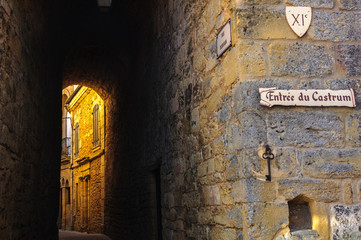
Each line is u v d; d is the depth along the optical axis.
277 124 3.09
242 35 3.18
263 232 2.93
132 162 8.71
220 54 3.54
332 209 3.02
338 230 3.00
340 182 3.07
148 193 7.16
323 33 3.26
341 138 3.13
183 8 4.86
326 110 3.16
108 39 9.52
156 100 6.44
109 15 9.02
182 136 4.89
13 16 4.43
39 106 6.09
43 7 6.33
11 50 4.34
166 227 5.61
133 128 8.61
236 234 3.18
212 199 3.80
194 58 4.40
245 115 3.08
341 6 3.32
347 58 3.25
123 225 9.87
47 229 6.91
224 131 3.50
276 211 2.97
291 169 3.04
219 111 3.63
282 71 3.17
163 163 5.89
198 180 4.24
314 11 3.29
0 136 3.85
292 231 2.98
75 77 12.04
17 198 4.61
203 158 4.09
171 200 5.37
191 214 4.48
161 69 6.10
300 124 3.11
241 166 3.09
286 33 3.22
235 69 3.22
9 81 4.23
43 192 6.52
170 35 5.53
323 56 3.23
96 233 14.73
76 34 9.45
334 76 3.21
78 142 18.77
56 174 8.29
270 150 3.04
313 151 3.08
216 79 3.71
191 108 4.53
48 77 7.04
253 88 3.12
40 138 6.21
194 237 4.35
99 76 11.77
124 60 9.54
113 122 11.62
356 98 3.20
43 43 6.43
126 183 9.49
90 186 16.30
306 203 3.12
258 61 3.16
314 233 2.96
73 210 19.19
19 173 4.71
